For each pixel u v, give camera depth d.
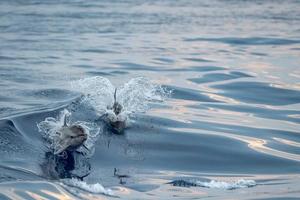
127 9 75.56
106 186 20.52
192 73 39.91
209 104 32.22
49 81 35.56
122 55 46.16
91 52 47.06
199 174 22.33
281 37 56.84
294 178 22.02
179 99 32.72
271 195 19.92
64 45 49.91
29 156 22.31
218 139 26.11
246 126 28.42
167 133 26.23
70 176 21.12
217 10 76.81
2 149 22.61
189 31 59.81
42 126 24.98
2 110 28.14
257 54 48.25
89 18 66.81
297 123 29.33
